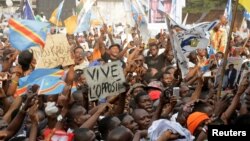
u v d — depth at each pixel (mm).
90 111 9031
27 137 7496
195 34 12430
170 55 14375
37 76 9602
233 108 8297
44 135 7672
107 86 9195
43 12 42344
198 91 10148
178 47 11977
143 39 20438
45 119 8266
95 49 14867
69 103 8586
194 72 12219
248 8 10688
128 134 7195
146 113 8289
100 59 14320
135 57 12742
